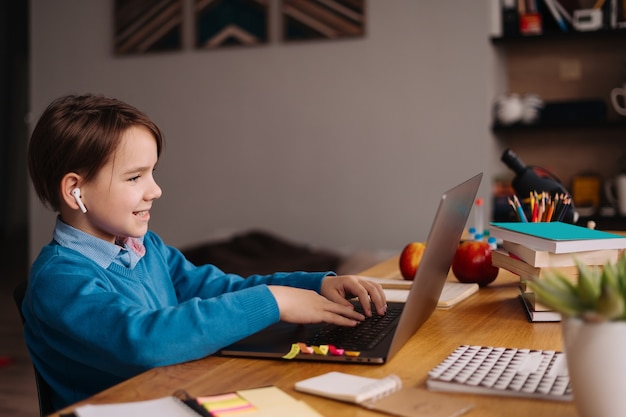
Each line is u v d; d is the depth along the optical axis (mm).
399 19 3650
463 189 1049
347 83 3770
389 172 3715
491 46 3568
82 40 4258
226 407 726
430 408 728
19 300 1162
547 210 1561
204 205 4078
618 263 711
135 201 1086
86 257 1101
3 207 9219
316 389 789
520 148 3828
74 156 1050
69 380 1065
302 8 3830
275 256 3592
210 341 938
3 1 8914
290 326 1127
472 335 1075
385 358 916
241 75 3969
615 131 3654
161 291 1287
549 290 675
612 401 644
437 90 3596
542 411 727
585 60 3717
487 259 1511
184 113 4090
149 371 902
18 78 9188
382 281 1534
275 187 3941
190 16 4047
